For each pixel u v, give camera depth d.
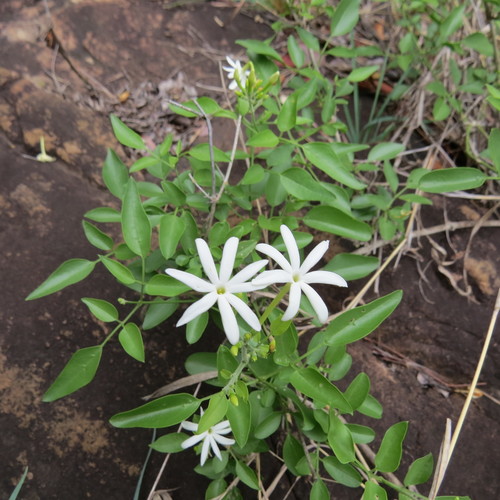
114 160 0.30
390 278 0.37
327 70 0.47
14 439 0.29
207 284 0.21
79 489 0.29
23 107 0.40
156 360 0.33
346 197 0.30
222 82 0.44
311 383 0.23
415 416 0.33
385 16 0.51
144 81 0.44
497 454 0.32
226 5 0.50
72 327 0.33
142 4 0.48
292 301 0.21
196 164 0.32
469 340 0.35
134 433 0.31
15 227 0.35
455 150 0.43
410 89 0.44
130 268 0.29
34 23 0.44
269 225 0.29
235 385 0.23
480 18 0.44
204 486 0.30
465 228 0.39
